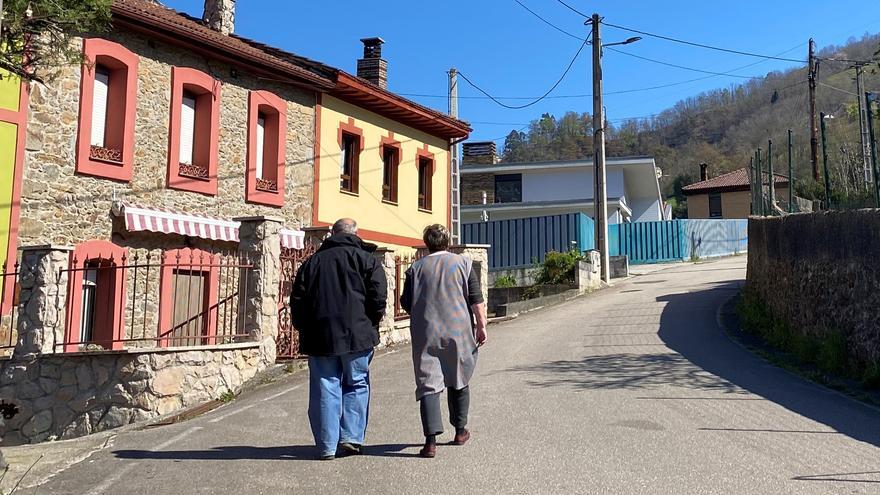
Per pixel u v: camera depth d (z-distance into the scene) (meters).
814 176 30.14
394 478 5.17
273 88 17.14
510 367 10.23
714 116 70.38
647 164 37.19
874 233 9.55
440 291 5.89
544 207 34.69
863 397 8.23
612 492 4.75
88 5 9.37
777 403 7.73
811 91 32.22
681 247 35.75
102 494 5.12
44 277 9.48
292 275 11.77
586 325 14.81
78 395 9.13
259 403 8.62
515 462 5.49
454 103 25.92
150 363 9.03
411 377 10.00
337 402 5.82
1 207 11.93
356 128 19.70
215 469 5.61
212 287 15.09
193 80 15.09
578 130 65.94
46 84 12.58
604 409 7.37
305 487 5.05
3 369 9.41
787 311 12.77
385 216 20.70
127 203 13.56
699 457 5.56
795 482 4.94
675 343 12.25
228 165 15.85
